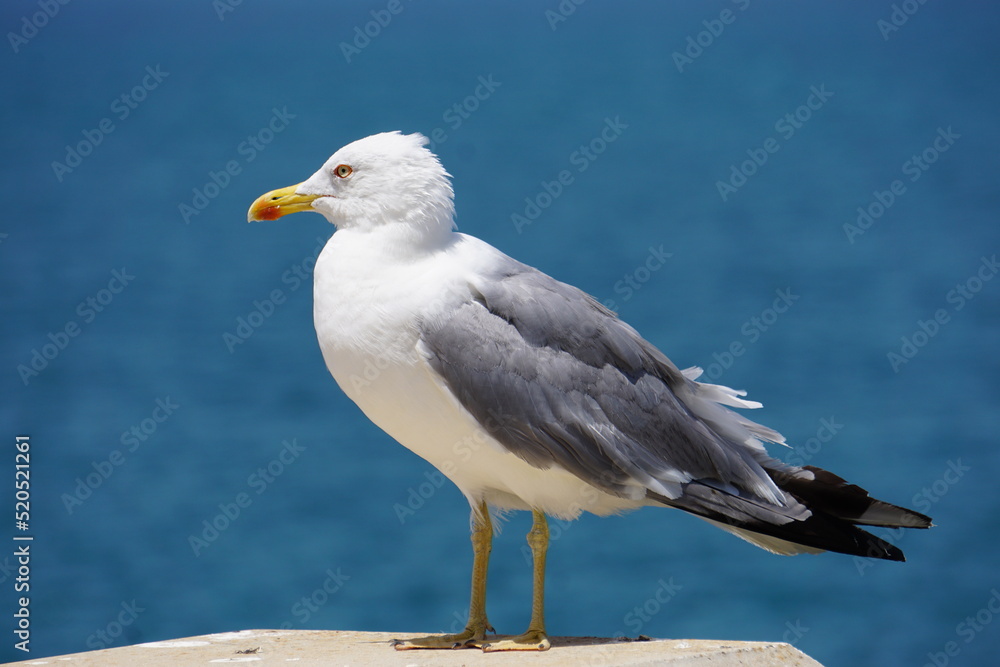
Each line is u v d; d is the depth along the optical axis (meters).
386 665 6.85
